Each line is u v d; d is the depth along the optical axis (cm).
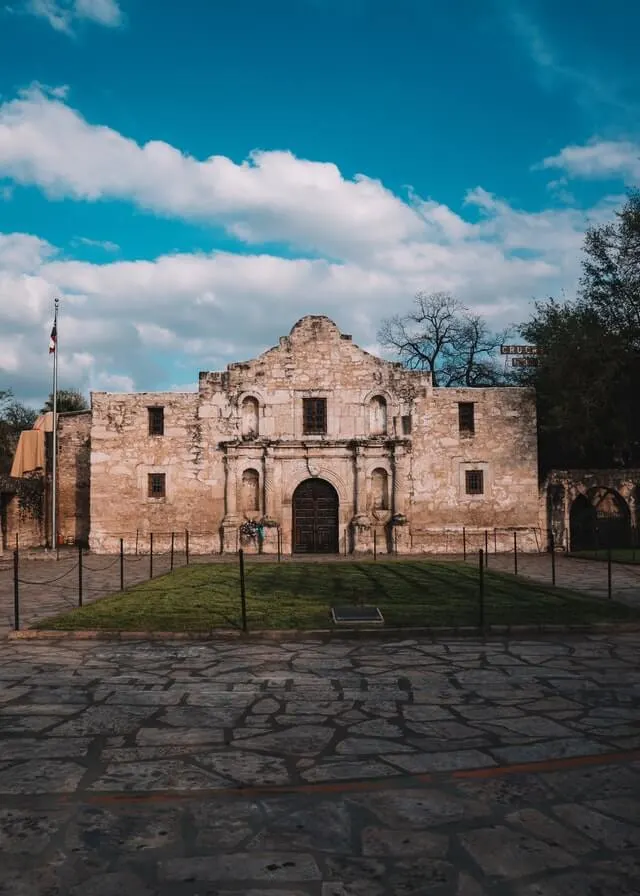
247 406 3731
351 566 2680
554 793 611
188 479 3678
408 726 800
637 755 703
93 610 1584
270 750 725
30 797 611
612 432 3831
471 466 3666
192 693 948
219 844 524
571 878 472
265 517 3619
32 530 3975
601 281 3944
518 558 3238
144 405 3709
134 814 577
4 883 471
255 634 1327
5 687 985
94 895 457
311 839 531
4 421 5794
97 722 824
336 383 3712
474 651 1206
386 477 3688
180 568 2667
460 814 571
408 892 458
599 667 1086
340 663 1123
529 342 4394
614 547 3725
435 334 5628
